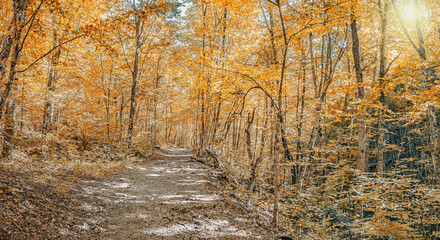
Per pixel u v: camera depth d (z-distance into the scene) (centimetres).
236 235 496
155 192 749
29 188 486
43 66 945
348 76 1078
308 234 725
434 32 1095
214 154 1209
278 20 1146
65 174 706
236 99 886
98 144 1591
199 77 672
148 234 450
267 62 1070
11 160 657
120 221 500
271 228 604
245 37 1401
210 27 1455
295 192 950
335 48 1277
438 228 781
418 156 1496
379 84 622
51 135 930
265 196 985
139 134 1839
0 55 473
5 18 559
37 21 538
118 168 1055
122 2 1409
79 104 1316
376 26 1202
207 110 1520
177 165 1375
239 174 1219
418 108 722
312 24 630
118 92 1498
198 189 795
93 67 1206
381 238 698
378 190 664
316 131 969
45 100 945
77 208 500
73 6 895
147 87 1778
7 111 695
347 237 751
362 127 825
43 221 394
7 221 348
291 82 1056
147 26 1553
